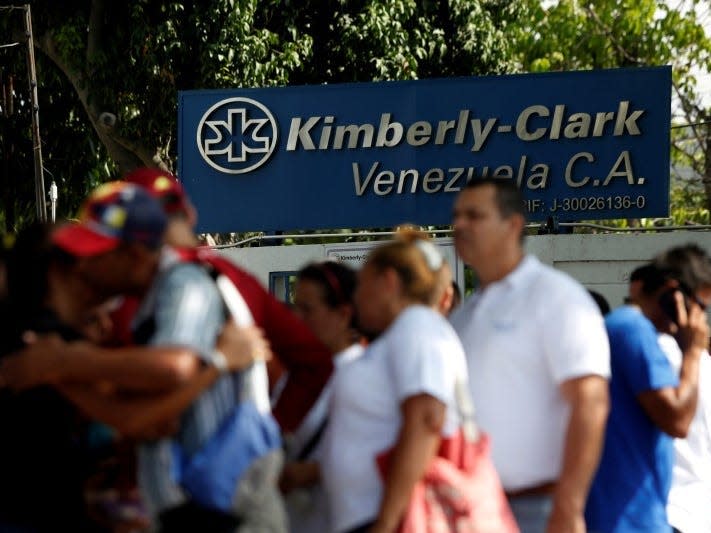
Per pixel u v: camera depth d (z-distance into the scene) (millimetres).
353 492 4883
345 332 5688
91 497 4551
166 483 4215
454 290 7148
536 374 5387
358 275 5172
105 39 20500
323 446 5062
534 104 15305
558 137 15258
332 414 5008
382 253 5062
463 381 4961
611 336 5980
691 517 6926
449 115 15469
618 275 14727
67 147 23047
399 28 21062
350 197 15680
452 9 21781
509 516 4973
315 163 15734
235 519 4262
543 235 14820
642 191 15141
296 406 5113
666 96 15086
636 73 15141
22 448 4422
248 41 19922
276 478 4480
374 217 15625
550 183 15273
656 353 5938
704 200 27141
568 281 5434
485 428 5426
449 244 14570
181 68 20359
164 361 3990
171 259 4301
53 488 4461
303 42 20750
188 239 4574
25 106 22938
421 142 15516
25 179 23156
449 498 4781
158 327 4125
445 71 22062
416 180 15492
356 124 15672
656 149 15102
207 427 4266
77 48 20750
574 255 14797
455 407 4914
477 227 5453
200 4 19938
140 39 20062
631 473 5887
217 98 15906
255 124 15844
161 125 20672
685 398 5973
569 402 5281
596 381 5254
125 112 20844
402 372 4781
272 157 15805
